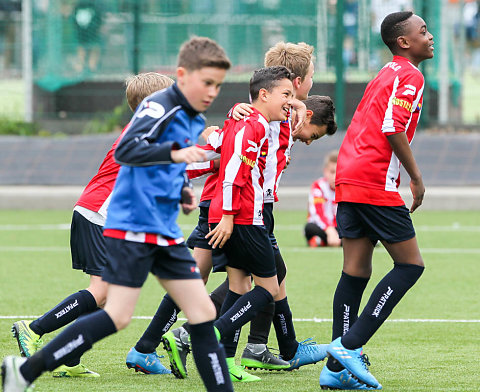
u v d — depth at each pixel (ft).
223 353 40.06
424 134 182.60
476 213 160.25
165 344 50.29
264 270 49.39
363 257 49.83
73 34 209.26
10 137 184.96
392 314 73.26
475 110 249.14
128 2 205.98
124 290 38.58
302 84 54.70
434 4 202.08
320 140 176.65
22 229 137.08
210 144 52.54
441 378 50.42
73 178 175.11
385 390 47.37
